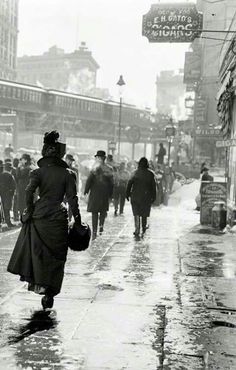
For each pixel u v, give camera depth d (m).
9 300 5.69
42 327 4.75
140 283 6.73
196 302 5.81
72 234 5.41
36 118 56.88
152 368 3.80
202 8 53.75
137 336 4.56
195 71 60.97
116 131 70.94
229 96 14.93
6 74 101.81
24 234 5.23
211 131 50.84
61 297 5.88
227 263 8.27
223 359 4.00
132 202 11.38
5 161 15.21
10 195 12.91
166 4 14.77
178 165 44.66
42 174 5.32
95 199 10.87
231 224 13.18
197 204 19.23
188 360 3.97
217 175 35.94
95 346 4.27
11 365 3.78
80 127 64.94
